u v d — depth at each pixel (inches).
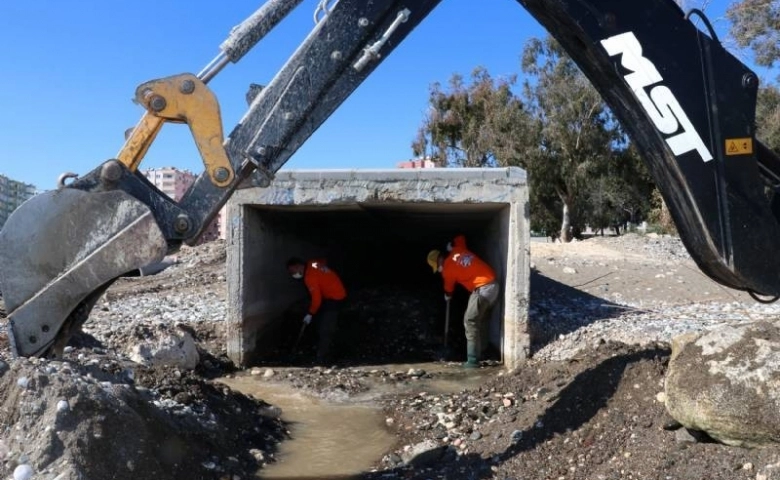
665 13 151.6
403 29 156.9
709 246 153.3
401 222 437.1
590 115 1202.0
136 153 156.8
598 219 1363.2
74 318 162.7
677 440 168.7
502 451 190.4
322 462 197.6
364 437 221.6
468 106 1331.2
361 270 540.4
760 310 370.0
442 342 386.0
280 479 183.2
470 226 454.0
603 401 198.8
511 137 1235.2
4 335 267.0
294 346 366.0
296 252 421.1
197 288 530.9
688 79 150.9
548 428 195.3
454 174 310.7
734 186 151.5
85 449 141.3
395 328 401.1
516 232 309.6
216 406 217.0
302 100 156.6
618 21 150.9
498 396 238.7
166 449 164.6
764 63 697.0
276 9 157.6
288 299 404.8
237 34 156.9
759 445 154.4
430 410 238.4
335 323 357.4
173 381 217.2
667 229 1080.2
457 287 446.0
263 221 353.1
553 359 297.6
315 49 156.5
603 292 439.8
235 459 187.0
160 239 154.5
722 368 163.2
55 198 154.3
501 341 335.9
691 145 151.1
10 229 153.9
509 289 312.5
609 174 1242.6
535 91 1238.9
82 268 154.6
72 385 149.4
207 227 160.1
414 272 557.0
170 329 300.0
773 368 156.7
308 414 247.9
